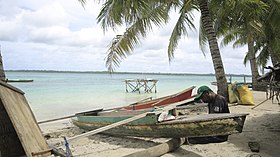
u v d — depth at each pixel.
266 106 11.02
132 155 4.63
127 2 8.76
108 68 10.91
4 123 4.54
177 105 7.36
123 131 6.54
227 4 11.04
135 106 9.52
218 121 4.72
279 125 7.08
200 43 16.42
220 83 11.98
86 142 6.58
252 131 6.52
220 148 5.27
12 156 4.57
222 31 16.16
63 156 4.13
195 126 4.97
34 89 31.48
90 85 42.62
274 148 5.08
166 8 11.84
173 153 5.18
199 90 5.91
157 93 28.30
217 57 11.82
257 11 10.93
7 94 3.88
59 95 24.41
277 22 12.27
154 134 5.88
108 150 5.76
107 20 9.87
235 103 11.84
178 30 13.41
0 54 5.22
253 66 20.14
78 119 8.06
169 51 14.27
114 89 33.88
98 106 16.83
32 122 4.22
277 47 16.61
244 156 4.70
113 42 10.88
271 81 6.08
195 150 5.27
